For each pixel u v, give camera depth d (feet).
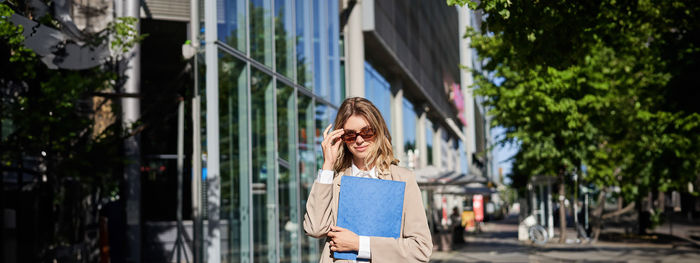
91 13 29.91
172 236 57.06
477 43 75.15
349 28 89.86
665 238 88.94
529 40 26.13
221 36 36.27
